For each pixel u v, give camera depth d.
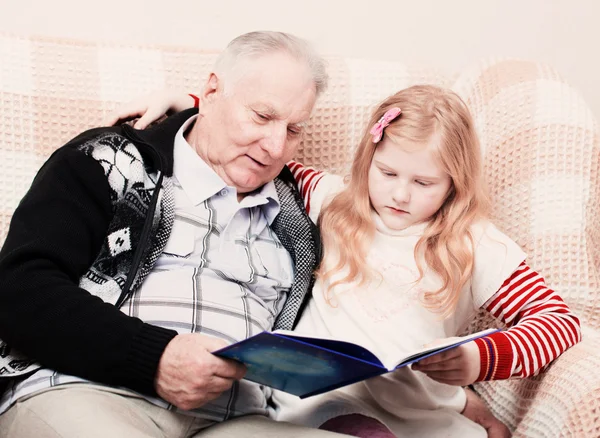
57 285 1.20
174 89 1.66
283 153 1.43
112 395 1.21
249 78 1.37
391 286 1.45
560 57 2.09
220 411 1.30
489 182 1.67
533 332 1.35
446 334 1.49
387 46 2.01
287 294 1.49
